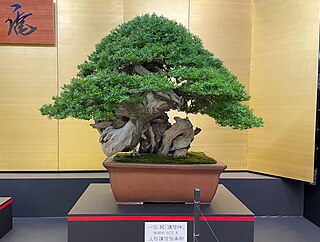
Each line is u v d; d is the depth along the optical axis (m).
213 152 2.67
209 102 1.54
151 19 1.53
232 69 2.65
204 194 1.60
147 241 1.48
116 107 1.42
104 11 2.55
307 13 2.25
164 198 1.60
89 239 1.47
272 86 2.50
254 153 2.65
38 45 2.52
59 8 2.52
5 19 2.46
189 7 2.59
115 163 1.54
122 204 1.62
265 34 2.53
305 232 2.23
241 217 1.50
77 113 1.37
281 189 2.49
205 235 1.48
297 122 2.34
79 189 2.41
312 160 2.26
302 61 2.29
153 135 1.72
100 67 1.51
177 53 1.44
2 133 2.54
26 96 2.54
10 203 2.19
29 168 2.58
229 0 2.62
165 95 1.47
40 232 2.16
